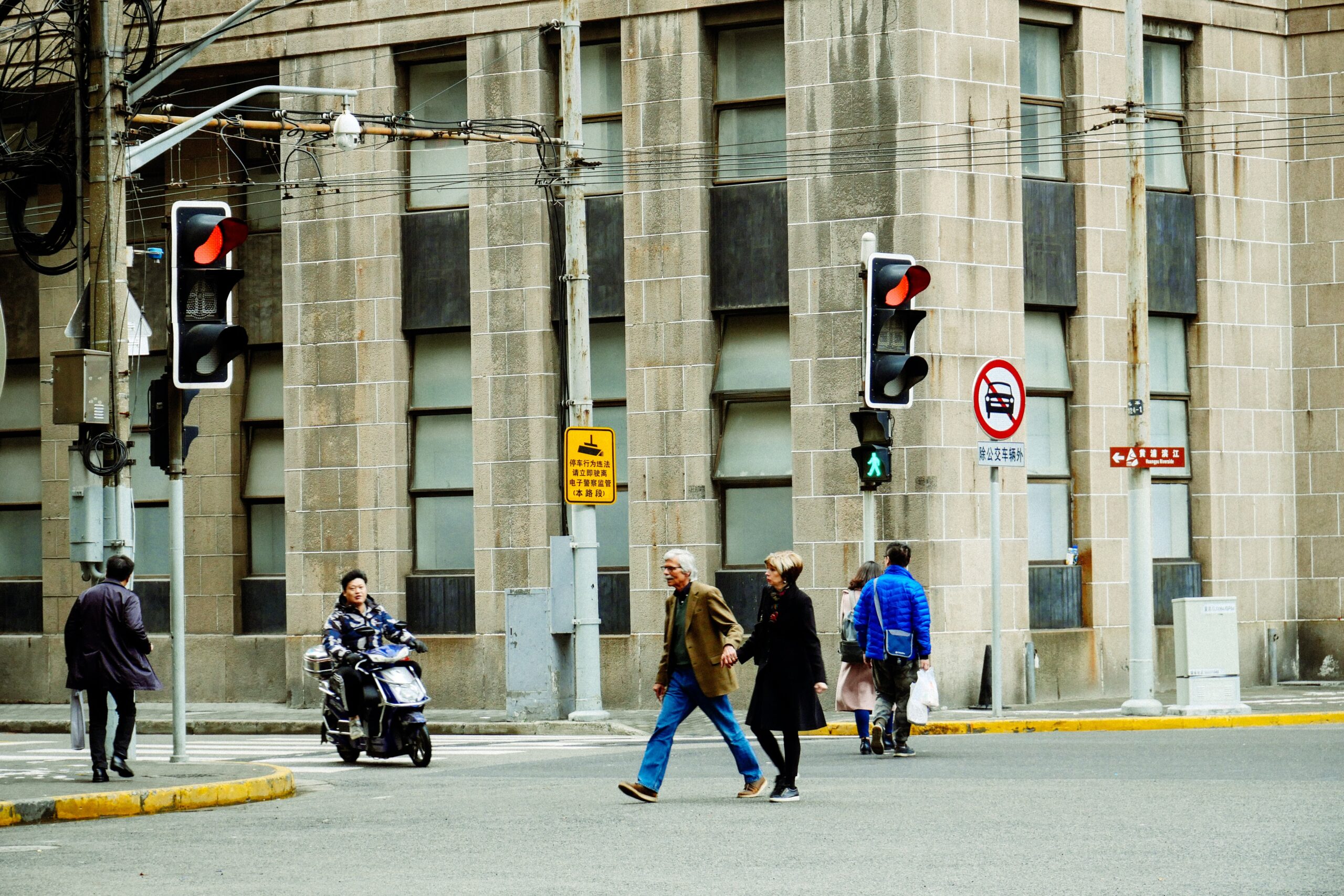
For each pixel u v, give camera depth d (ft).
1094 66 291.17
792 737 152.15
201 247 173.78
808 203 275.39
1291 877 105.70
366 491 303.89
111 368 194.49
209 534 322.34
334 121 260.42
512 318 294.46
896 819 137.28
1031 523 285.84
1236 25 303.68
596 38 293.84
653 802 153.58
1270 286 306.96
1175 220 298.97
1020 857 115.96
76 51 254.88
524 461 292.81
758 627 155.63
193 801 161.17
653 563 283.79
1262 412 305.73
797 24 276.82
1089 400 287.69
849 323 271.90
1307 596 306.55
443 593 300.81
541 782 177.06
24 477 344.08
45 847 134.72
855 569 270.26
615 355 294.25
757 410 283.59
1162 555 297.94
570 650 261.65
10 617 343.46
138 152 203.31
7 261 343.26
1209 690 239.71
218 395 322.14
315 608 306.96
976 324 273.75
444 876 114.73
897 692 196.75
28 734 293.02
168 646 326.85
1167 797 146.20
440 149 304.91
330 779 187.52
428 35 299.79
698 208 283.18
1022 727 236.43
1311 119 306.96
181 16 317.63
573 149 257.14
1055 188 287.48
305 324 309.22
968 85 274.16
